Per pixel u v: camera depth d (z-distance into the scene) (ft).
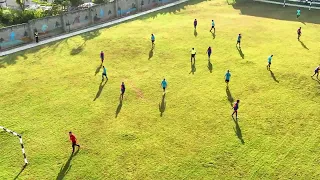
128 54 126.11
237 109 91.09
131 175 72.84
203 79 109.60
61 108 95.09
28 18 147.43
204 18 165.68
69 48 131.03
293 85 106.32
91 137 83.92
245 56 124.67
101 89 104.12
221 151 79.46
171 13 174.09
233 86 105.60
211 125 88.28
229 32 146.61
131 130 86.43
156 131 86.17
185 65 118.52
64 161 76.54
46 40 138.92
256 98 99.66
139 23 159.22
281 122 89.61
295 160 77.25
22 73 112.78
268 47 131.85
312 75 111.24
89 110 94.27
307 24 156.25
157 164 75.72
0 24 142.72
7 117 91.30
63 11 156.04
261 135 84.79
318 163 76.54
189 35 143.54
